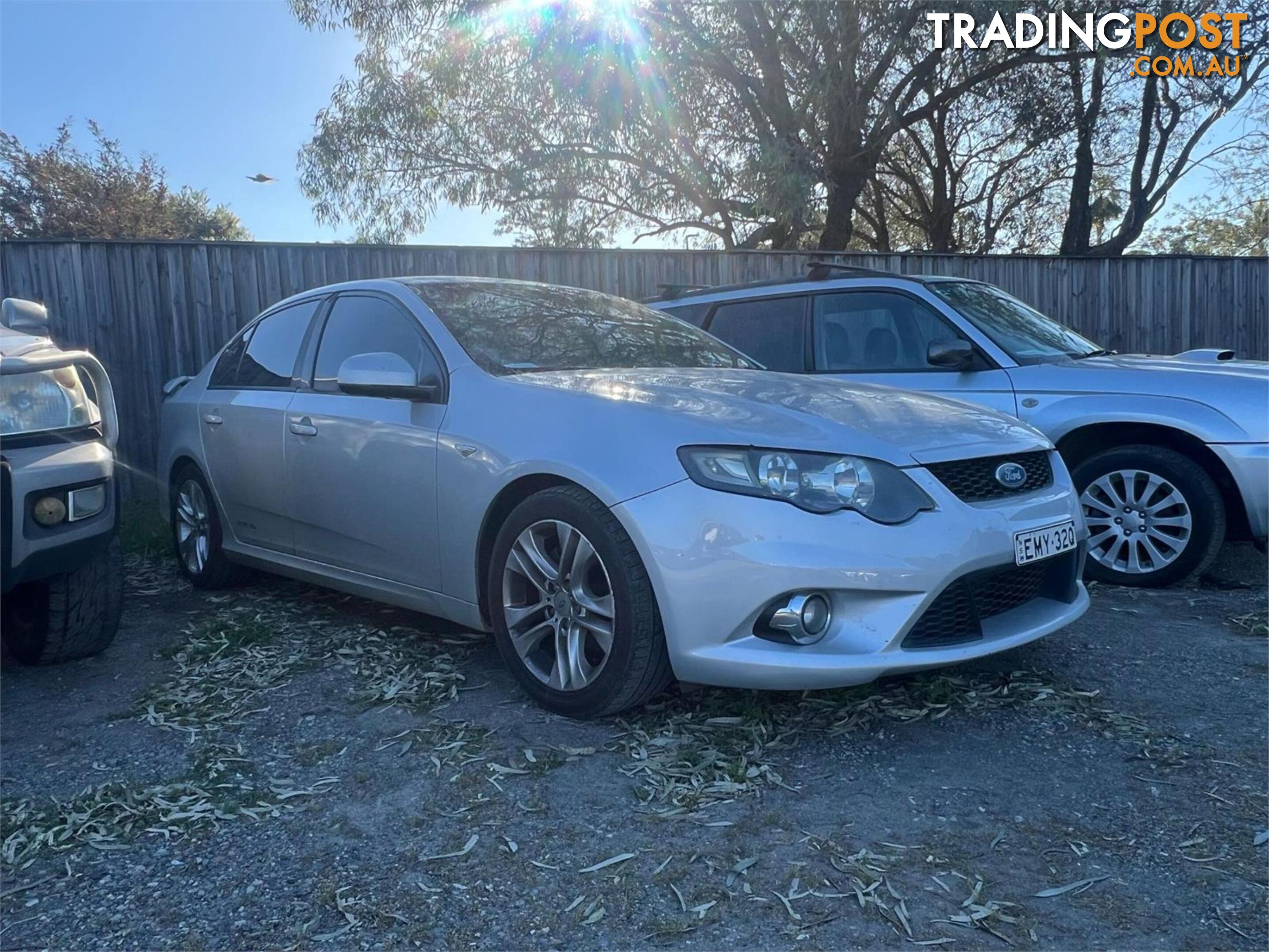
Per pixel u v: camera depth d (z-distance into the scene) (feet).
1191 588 16.78
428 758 10.14
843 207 51.31
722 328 20.86
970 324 18.17
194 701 11.87
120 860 8.37
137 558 20.11
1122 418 16.52
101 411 12.68
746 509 9.77
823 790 9.40
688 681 10.12
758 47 46.26
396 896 7.79
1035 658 13.01
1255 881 7.88
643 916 7.51
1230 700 11.55
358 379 12.39
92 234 77.71
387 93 49.65
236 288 24.76
